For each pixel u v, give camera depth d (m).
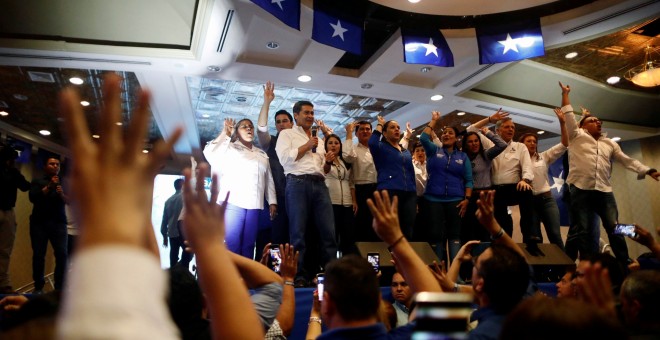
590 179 4.42
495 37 5.52
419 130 9.54
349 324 1.37
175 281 1.46
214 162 3.96
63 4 4.93
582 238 4.38
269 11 4.36
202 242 0.70
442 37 5.56
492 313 1.54
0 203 4.29
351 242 4.20
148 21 5.26
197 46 5.50
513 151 4.59
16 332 0.62
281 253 2.10
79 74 6.67
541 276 4.04
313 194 3.82
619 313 1.75
